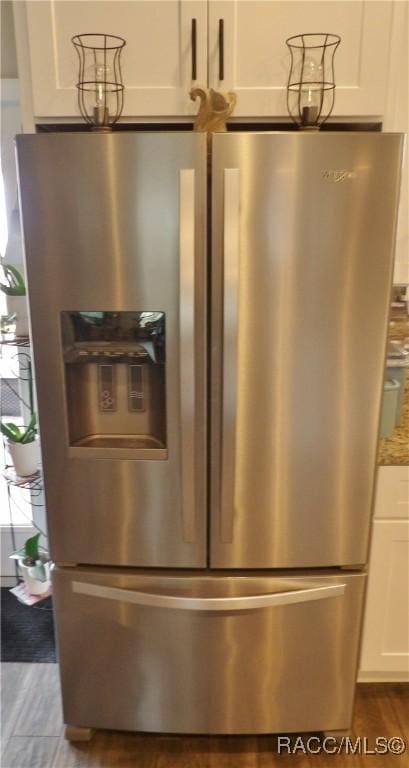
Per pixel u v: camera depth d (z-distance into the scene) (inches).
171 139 53.0
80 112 64.2
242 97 63.5
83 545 65.2
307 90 61.7
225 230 54.0
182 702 69.6
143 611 65.7
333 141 53.1
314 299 57.0
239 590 65.0
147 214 55.1
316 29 61.4
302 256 55.8
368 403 60.2
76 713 71.2
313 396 59.6
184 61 62.6
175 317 57.5
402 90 63.7
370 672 78.8
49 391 60.4
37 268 57.2
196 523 63.2
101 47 62.1
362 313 57.6
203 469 61.6
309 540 64.4
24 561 93.4
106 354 59.8
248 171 53.4
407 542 70.7
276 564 65.1
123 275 56.8
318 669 68.3
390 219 55.3
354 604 66.1
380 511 69.4
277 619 65.8
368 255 56.2
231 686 68.7
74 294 57.7
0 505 99.4
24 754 70.5
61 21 61.5
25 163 54.4
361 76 62.8
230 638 66.4
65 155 53.9
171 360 58.6
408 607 73.4
